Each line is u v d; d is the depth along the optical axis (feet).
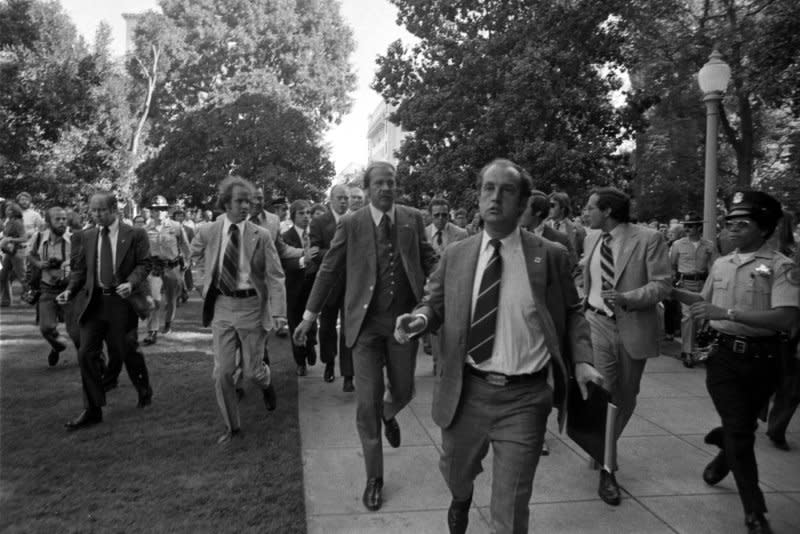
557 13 59.36
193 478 14.48
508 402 9.50
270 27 132.67
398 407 14.52
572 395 9.82
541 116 61.11
